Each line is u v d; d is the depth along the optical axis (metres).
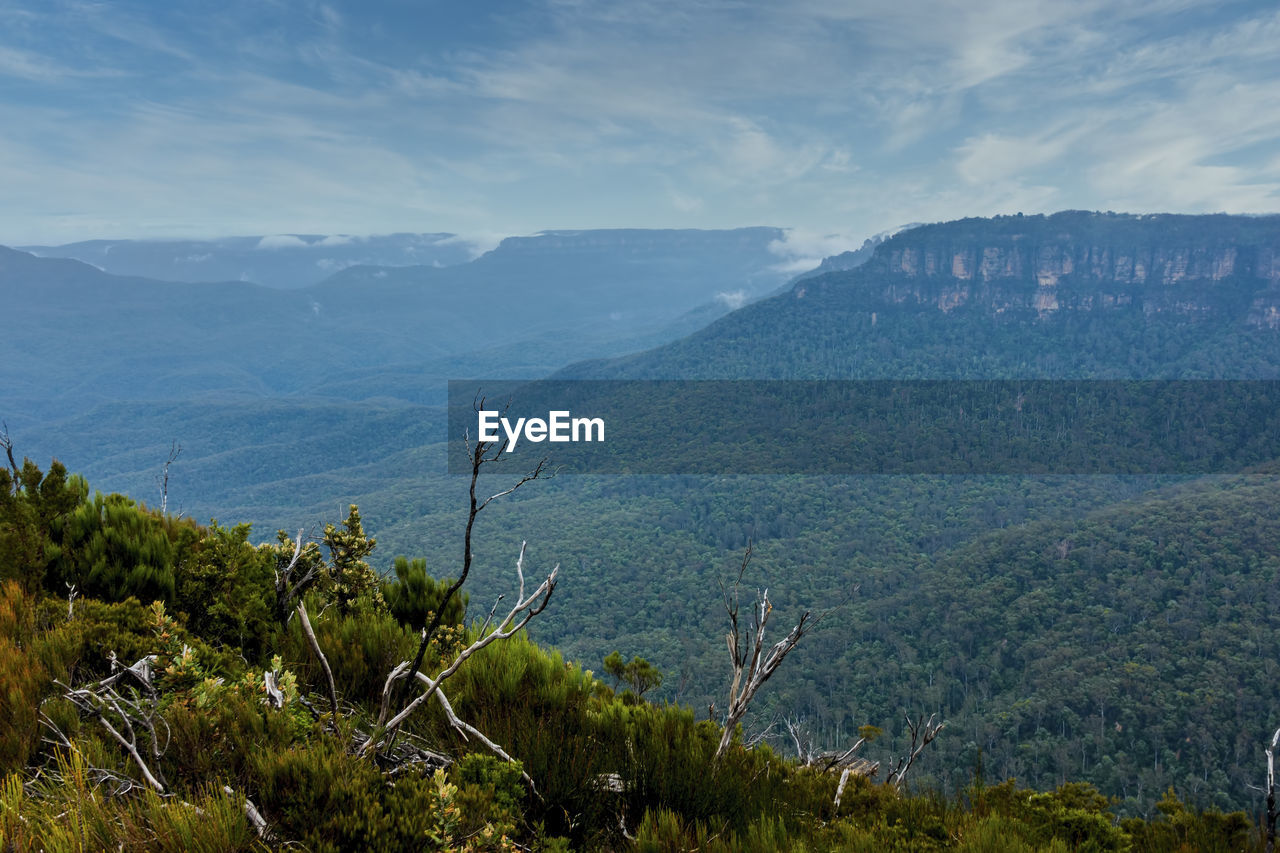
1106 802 4.45
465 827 2.37
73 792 2.26
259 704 2.93
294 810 2.26
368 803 2.30
